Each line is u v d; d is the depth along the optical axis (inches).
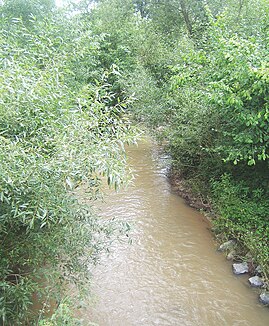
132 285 199.0
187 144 323.3
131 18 626.8
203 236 258.4
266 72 187.2
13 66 149.4
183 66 284.0
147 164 429.4
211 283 203.9
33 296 163.0
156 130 400.8
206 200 303.1
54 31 261.3
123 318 173.3
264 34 250.2
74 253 147.9
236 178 287.3
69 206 135.3
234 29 306.7
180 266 219.6
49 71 171.2
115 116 162.1
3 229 127.0
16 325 135.2
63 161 118.5
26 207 110.8
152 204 310.5
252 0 345.4
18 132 135.9
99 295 188.9
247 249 226.4
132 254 230.4
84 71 367.6
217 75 240.2
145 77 438.0
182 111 330.0
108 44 566.6
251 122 208.7
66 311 112.2
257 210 243.1
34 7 415.5
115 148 133.0
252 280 202.7
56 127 140.3
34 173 113.0
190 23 536.1
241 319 176.4
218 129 289.0
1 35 213.3
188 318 175.8
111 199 315.3
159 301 187.0
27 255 142.2
